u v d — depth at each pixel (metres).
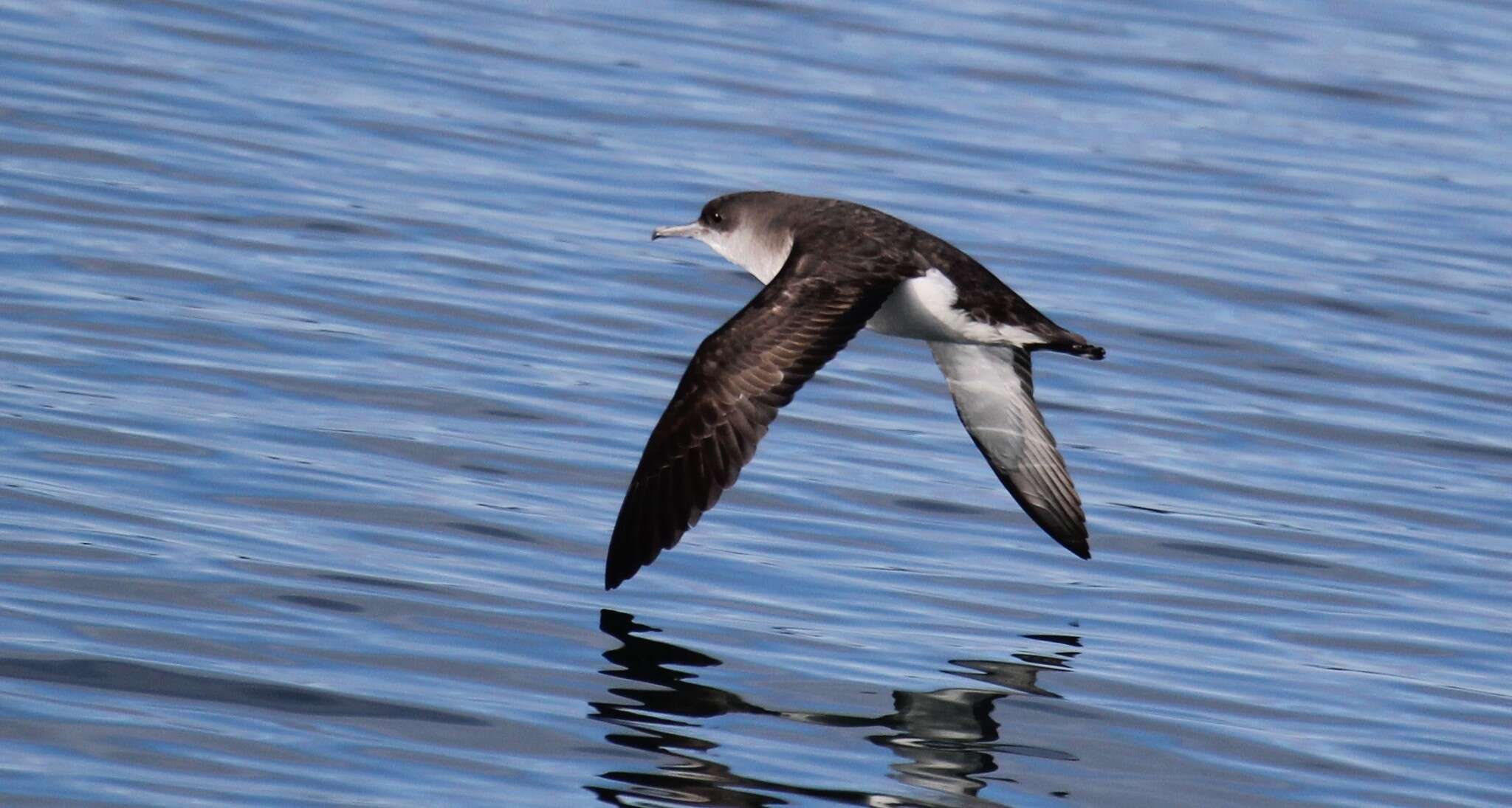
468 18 25.61
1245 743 10.49
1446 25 30.20
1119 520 13.80
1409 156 24.02
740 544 12.80
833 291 10.24
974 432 12.40
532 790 9.27
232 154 19.81
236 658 10.45
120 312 15.74
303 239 17.89
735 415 9.77
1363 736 10.71
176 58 22.56
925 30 27.23
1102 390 16.50
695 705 10.36
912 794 9.51
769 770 9.65
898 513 13.65
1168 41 27.81
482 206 19.30
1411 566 13.45
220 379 14.71
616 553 9.81
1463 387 17.27
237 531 12.13
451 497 13.05
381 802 9.03
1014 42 27.06
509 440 14.19
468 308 16.75
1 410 13.57
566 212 19.47
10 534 11.66
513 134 21.50
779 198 11.58
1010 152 22.53
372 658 10.59
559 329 16.58
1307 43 28.41
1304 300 18.98
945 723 10.40
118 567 11.40
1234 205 21.61
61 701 9.77
